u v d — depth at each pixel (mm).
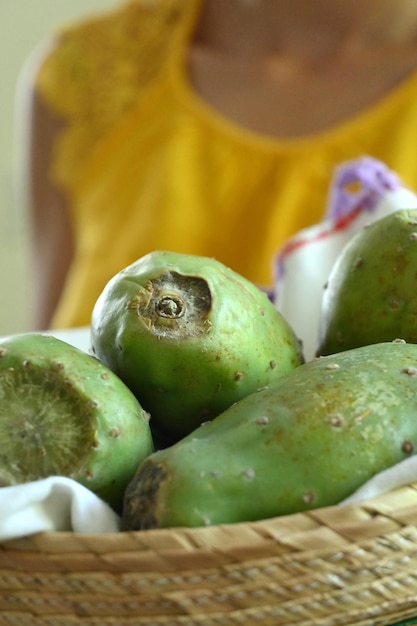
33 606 273
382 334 348
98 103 829
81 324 755
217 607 263
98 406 295
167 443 344
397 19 779
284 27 796
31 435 296
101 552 261
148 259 329
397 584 271
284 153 762
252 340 325
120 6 895
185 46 832
